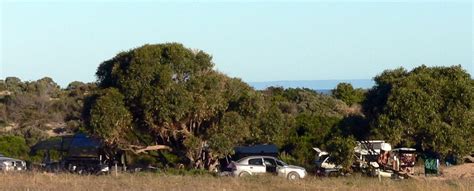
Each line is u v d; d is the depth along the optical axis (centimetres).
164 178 3416
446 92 4453
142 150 4694
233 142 4619
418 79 4509
